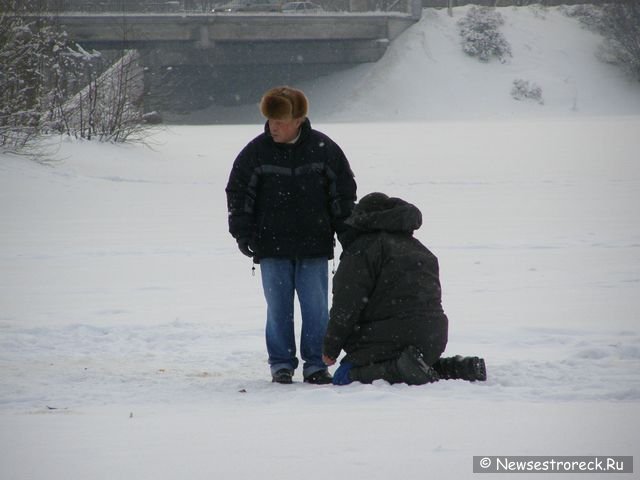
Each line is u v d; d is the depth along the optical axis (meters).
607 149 144.62
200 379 27.42
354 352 26.03
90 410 22.45
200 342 33.34
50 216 79.56
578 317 36.19
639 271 47.31
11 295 44.03
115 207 85.62
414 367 24.67
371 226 25.91
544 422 18.84
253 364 30.09
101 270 51.44
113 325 35.84
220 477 15.26
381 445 17.08
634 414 19.64
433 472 15.18
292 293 27.80
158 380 27.12
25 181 99.56
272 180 27.31
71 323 36.50
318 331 27.64
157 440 18.20
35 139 118.38
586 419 19.11
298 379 28.78
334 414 20.38
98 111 134.00
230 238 64.50
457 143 164.25
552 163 121.00
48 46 130.12
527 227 65.69
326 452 16.67
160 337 33.97
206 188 103.00
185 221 75.12
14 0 119.88
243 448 17.19
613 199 82.06
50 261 55.06
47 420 20.81
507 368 26.66
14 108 116.31
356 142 170.38
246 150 27.52
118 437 18.56
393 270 25.55
